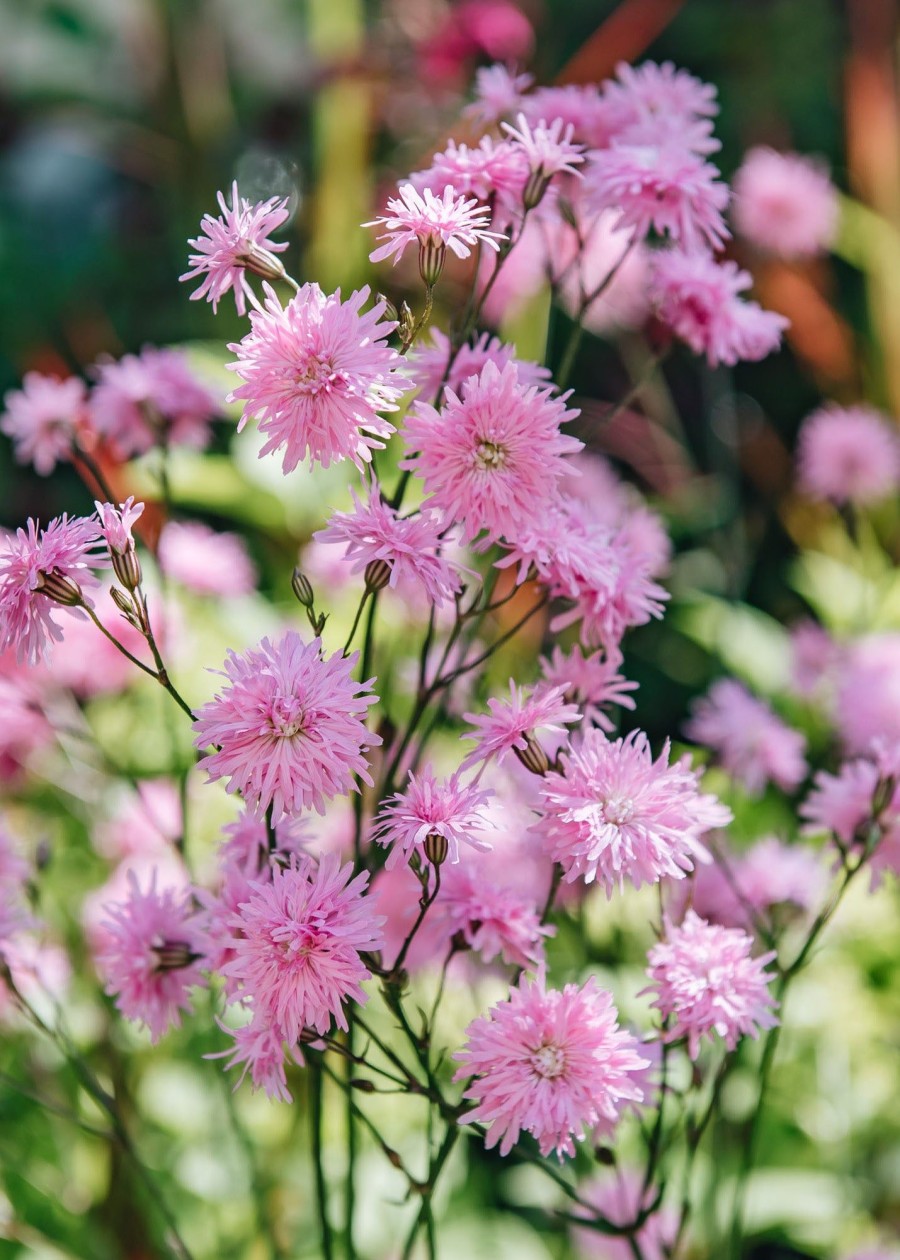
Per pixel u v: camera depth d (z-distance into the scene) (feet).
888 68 5.45
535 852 2.45
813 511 5.40
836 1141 3.20
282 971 2.04
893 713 3.21
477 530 2.11
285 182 6.59
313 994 2.04
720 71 7.44
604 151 2.34
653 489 5.73
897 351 5.32
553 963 2.77
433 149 4.77
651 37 5.59
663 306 2.43
